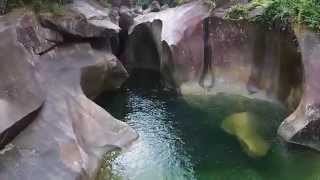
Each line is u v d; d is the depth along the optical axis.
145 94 18.75
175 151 13.77
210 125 15.54
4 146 10.83
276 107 16.28
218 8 18.42
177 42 18.19
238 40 17.78
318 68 13.91
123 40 23.00
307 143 13.52
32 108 11.83
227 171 12.67
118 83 18.94
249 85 17.62
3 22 14.38
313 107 13.43
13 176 10.17
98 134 13.34
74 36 16.89
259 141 14.09
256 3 17.42
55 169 10.65
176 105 17.41
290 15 15.43
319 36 14.37
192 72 18.44
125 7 25.28
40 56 15.05
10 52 12.57
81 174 10.91
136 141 14.12
